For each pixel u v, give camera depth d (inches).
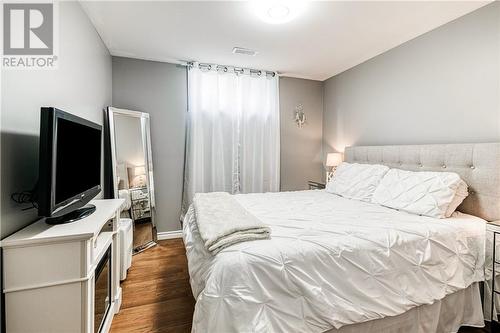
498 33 74.9
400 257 57.2
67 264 45.4
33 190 51.5
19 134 50.2
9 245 42.3
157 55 123.3
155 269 100.1
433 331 58.6
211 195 97.1
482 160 74.1
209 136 138.1
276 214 78.6
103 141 109.1
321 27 94.1
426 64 96.9
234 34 100.3
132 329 65.7
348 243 55.5
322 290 49.2
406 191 83.3
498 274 64.7
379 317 51.6
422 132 98.7
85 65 85.4
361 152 125.0
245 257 48.1
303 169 161.9
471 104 81.9
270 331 43.5
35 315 44.3
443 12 82.9
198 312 44.9
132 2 79.1
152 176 129.4
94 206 66.5
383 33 98.4
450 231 64.4
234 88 140.1
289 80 156.5
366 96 127.7
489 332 63.9
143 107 129.2
